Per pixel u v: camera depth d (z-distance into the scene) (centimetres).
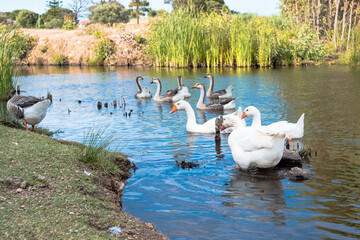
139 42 4416
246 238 486
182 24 3688
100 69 3800
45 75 3181
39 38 4747
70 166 659
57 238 405
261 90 2033
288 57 3738
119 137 1074
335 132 1075
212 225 524
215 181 709
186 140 1039
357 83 2188
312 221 533
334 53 4047
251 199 618
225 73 3028
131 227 480
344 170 750
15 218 434
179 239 483
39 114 902
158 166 800
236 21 3712
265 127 788
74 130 1172
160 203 606
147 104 1778
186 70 3412
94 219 476
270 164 755
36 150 691
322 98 1702
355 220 534
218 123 1071
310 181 696
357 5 4134
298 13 4778
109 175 694
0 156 624
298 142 976
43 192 526
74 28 5481
